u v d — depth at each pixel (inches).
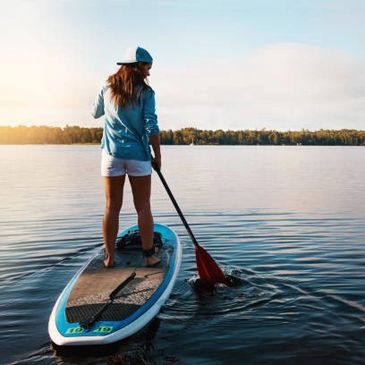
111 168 169.9
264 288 201.6
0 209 466.0
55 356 139.7
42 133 5137.8
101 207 480.7
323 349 143.8
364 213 432.1
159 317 169.0
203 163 1541.6
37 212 444.5
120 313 147.8
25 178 892.0
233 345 146.9
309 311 174.4
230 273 224.2
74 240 313.1
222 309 177.0
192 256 262.4
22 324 166.6
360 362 135.9
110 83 170.2
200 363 135.8
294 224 371.6
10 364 135.5
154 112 169.5
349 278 215.8
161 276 172.9
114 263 182.4
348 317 168.2
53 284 214.4
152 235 181.8
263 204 500.4
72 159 1860.2
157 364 134.7
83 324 140.5
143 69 170.2
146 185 174.2
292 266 238.4
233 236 322.3
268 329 158.6
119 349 142.9
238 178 900.0
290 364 135.1
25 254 273.3
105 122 172.9
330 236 321.4
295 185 741.9
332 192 629.6
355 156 2295.8
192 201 529.0
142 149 170.6
